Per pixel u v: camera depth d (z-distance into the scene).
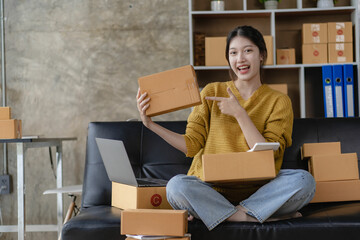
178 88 1.91
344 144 2.36
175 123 2.43
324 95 3.59
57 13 3.99
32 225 3.65
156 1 3.99
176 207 1.87
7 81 3.98
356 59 3.64
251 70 2.16
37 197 3.89
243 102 2.19
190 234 1.74
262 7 4.02
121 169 2.00
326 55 3.66
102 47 3.99
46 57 3.98
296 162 2.34
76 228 1.81
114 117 3.97
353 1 3.76
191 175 2.03
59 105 3.97
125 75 3.98
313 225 1.75
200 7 4.07
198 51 3.86
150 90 1.93
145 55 3.98
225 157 1.81
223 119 2.12
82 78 3.98
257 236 1.75
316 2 3.98
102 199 2.29
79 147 3.95
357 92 3.66
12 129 2.60
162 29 3.98
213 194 1.83
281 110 2.13
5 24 3.99
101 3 3.99
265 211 1.79
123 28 4.00
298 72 3.96
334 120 2.43
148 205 1.97
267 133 2.07
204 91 2.25
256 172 1.80
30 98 3.97
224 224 1.78
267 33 4.00
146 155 2.38
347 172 2.17
